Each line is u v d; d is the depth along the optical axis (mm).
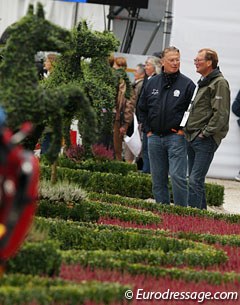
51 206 23234
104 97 26516
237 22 40344
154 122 27516
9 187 11227
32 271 15758
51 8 41250
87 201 24891
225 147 41375
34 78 18172
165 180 28312
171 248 19844
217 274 17406
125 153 39719
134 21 41219
